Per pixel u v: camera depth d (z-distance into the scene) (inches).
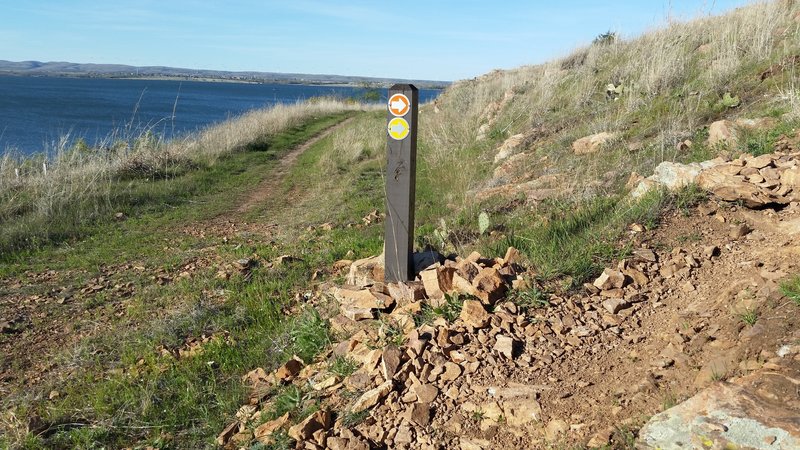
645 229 190.2
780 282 132.9
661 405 107.4
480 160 409.4
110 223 362.3
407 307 161.2
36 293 243.1
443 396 128.0
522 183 305.6
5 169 427.8
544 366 132.6
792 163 194.9
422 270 183.2
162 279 254.7
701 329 129.8
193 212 401.4
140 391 157.8
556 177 287.6
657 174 221.3
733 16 438.9
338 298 185.6
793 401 95.7
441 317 154.0
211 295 227.8
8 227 326.3
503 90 612.7
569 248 183.2
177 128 1523.1
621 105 378.9
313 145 764.0
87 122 1685.5
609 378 122.7
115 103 2815.0
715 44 390.0
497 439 112.9
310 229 331.6
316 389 141.0
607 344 137.5
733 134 243.4
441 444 114.6
